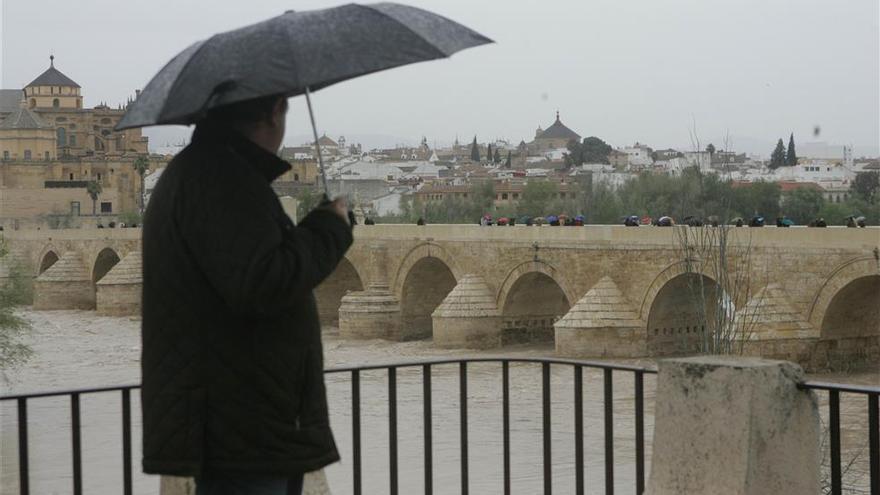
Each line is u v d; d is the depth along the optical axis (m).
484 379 58.81
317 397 7.04
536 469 34.22
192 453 6.70
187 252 6.67
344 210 7.20
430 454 11.51
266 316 6.68
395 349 82.69
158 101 7.02
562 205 171.25
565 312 83.38
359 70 6.79
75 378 67.69
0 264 79.00
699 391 9.48
